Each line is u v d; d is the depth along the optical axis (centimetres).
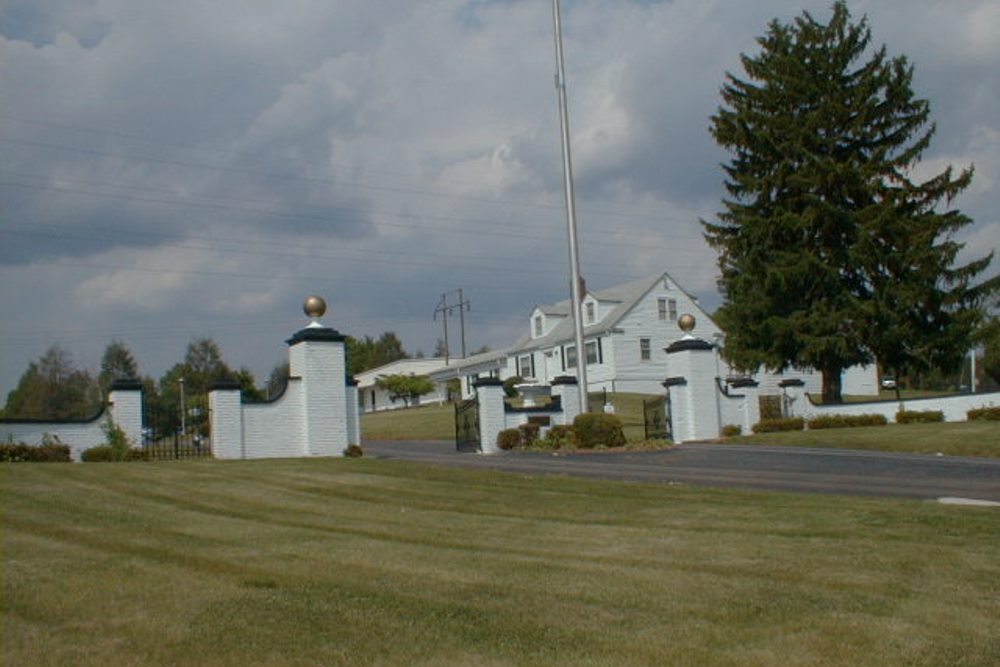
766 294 3338
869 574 778
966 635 601
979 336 3272
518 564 812
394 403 7725
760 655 554
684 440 2573
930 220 3203
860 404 3059
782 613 651
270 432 1948
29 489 1234
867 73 3366
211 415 1905
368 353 11350
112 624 596
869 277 3275
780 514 1117
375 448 2861
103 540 892
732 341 3478
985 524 1014
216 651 545
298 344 2006
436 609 649
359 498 1278
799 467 1781
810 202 3262
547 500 1274
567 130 2467
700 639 586
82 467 1498
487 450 2475
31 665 515
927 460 1853
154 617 613
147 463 1623
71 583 702
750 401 2755
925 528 995
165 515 1073
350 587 712
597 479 1578
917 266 3188
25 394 7156
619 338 5191
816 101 3394
